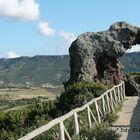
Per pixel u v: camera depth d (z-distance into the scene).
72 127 14.29
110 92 24.08
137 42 38.53
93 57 34.59
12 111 24.02
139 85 39.66
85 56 34.00
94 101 18.17
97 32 36.31
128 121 20.36
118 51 35.09
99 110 19.44
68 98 24.73
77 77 33.34
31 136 9.12
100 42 35.34
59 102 24.42
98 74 34.97
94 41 35.34
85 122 16.44
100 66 35.47
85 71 33.31
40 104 24.23
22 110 23.80
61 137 11.41
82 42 34.69
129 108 26.19
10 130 21.05
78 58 33.94
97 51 34.94
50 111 23.08
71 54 34.97
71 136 13.45
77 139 12.79
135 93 38.59
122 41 36.31
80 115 17.33
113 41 35.38
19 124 21.80
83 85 26.02
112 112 22.12
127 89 38.66
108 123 18.22
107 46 35.19
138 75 43.19
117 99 28.39
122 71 39.12
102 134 13.70
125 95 38.31
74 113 13.38
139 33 37.69
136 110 24.98
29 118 22.50
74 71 33.88
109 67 35.84
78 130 13.49
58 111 22.72
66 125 14.52
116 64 36.75
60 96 25.55
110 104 23.53
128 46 36.84
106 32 36.31
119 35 36.44
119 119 21.16
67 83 34.44
